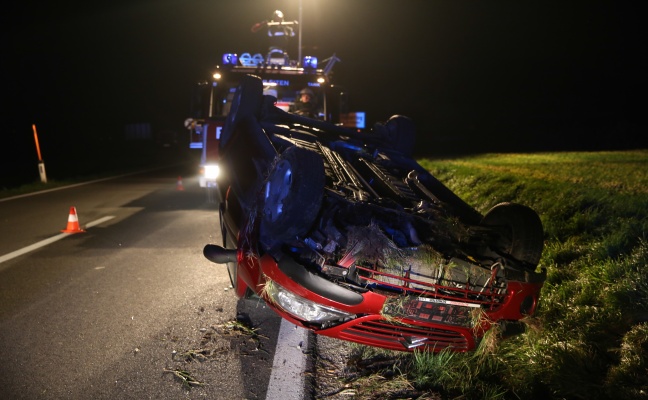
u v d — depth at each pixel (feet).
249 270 14.71
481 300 13.47
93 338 15.47
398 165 21.04
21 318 17.07
